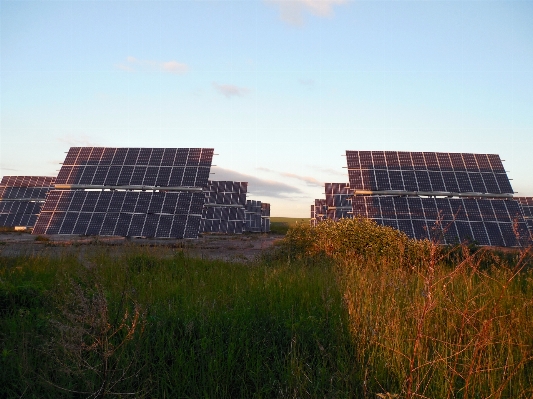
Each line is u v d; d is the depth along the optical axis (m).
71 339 5.14
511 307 6.99
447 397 4.77
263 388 5.27
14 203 49.50
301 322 7.12
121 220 29.38
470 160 30.22
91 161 33.56
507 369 5.16
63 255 14.22
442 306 6.95
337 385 5.17
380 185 28.19
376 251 15.66
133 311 6.86
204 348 5.95
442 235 6.64
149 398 5.14
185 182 31.17
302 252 16.75
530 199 43.38
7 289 8.15
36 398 4.90
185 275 11.71
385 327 6.20
